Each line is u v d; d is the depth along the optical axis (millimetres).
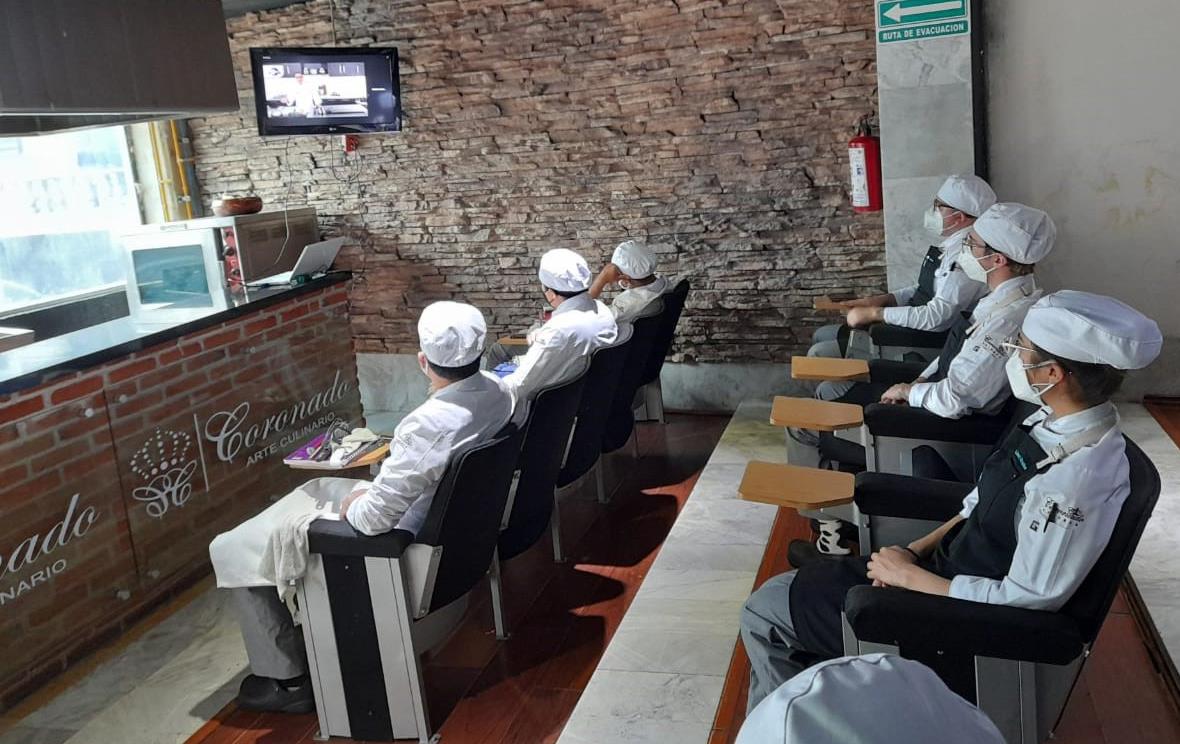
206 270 5609
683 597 3607
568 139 6023
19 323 6168
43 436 3527
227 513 4492
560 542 4070
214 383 4398
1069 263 5250
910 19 4949
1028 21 5031
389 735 2930
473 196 6316
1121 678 2889
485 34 6012
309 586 2854
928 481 2795
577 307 4273
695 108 5738
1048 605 2021
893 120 5082
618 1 5707
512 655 3361
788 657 2486
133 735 3117
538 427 3291
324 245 5109
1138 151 5012
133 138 6801
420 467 2729
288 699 3139
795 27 5457
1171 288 5109
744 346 6031
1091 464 2008
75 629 3650
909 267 5250
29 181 6273
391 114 6141
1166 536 3617
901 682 1052
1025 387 2121
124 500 3898
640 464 5219
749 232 5836
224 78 4328
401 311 6695
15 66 3406
